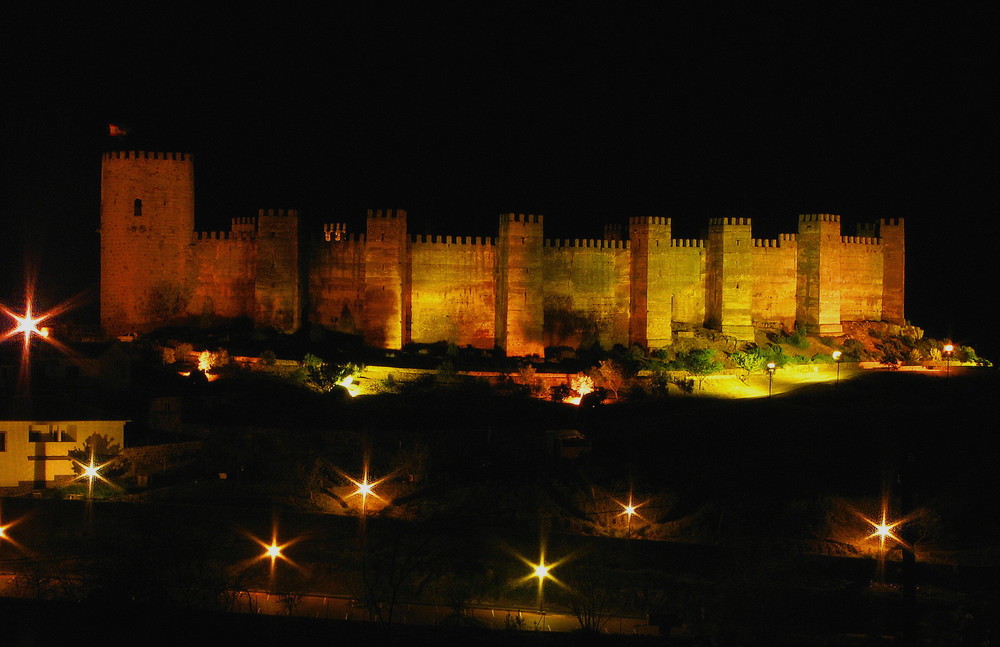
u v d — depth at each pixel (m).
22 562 64.00
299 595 60.44
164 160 125.44
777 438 97.56
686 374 115.62
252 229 124.56
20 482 78.44
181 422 91.81
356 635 55.28
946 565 72.19
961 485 87.38
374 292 118.06
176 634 54.06
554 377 110.19
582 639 56.31
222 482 80.69
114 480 79.25
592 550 70.94
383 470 84.62
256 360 110.69
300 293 122.62
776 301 132.62
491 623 59.19
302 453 87.25
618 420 101.56
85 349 98.75
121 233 125.12
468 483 82.38
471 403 101.94
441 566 66.00
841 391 113.12
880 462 91.56
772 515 79.94
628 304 126.88
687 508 80.75
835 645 57.62
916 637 57.81
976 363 131.75
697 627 60.09
